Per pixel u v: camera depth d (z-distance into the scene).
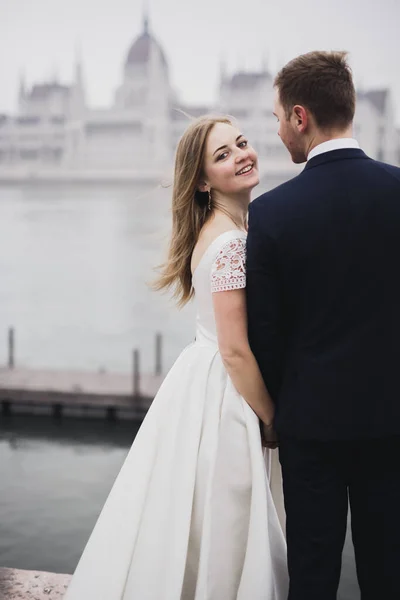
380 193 1.29
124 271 41.31
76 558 6.01
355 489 1.37
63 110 103.44
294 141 1.40
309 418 1.31
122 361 21.48
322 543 1.34
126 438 11.32
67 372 14.29
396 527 1.31
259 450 1.48
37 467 9.54
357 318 1.28
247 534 1.50
